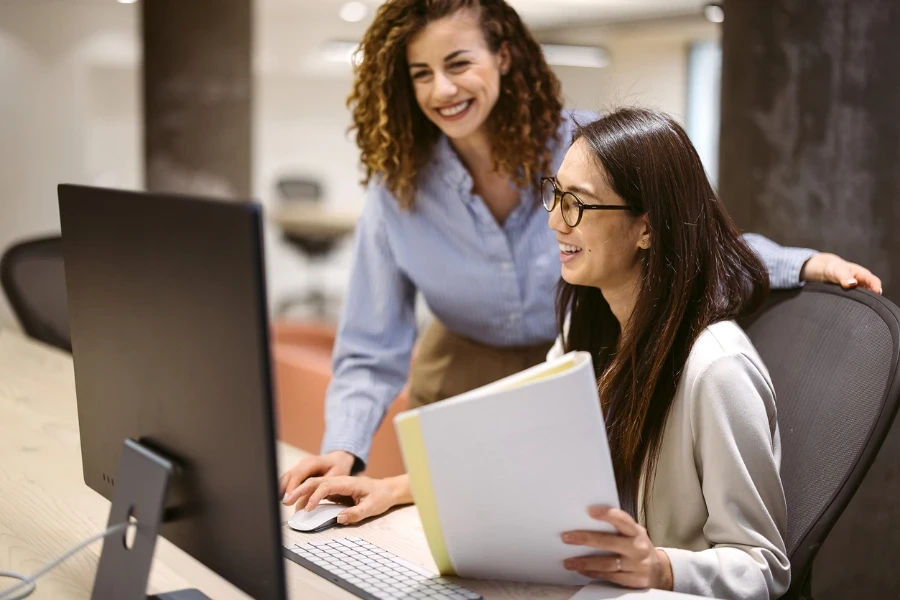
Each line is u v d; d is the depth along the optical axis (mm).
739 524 1253
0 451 1798
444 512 1136
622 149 1319
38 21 5773
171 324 1036
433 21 1785
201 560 1084
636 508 1377
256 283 909
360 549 1336
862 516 2168
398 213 1979
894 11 2090
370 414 1859
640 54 9602
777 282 1585
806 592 1386
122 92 6125
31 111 5824
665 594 1136
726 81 2471
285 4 8148
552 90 1923
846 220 2215
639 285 1373
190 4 5145
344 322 1997
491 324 2016
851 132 2191
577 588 1202
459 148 1962
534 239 1967
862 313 1447
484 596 1183
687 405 1295
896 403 1350
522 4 7445
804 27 2264
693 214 1324
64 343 2955
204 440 1024
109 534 1113
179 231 991
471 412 1060
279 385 3486
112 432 1193
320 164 10555
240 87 5277
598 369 1530
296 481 1592
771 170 2365
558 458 1070
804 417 1425
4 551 1333
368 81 1885
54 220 5977
